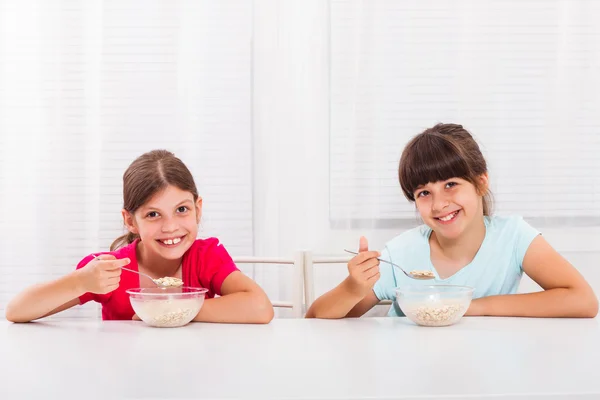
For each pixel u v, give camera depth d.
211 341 1.03
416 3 2.10
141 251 1.49
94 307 2.09
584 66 2.10
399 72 2.10
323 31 2.10
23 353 0.94
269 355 0.92
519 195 2.11
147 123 2.10
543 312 1.29
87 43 2.08
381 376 0.79
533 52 2.11
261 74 2.10
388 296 1.60
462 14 2.10
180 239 1.40
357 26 2.09
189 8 2.10
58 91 2.08
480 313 1.31
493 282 1.52
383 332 1.12
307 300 1.67
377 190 2.10
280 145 2.10
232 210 2.12
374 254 1.29
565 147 2.11
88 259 1.48
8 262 2.08
